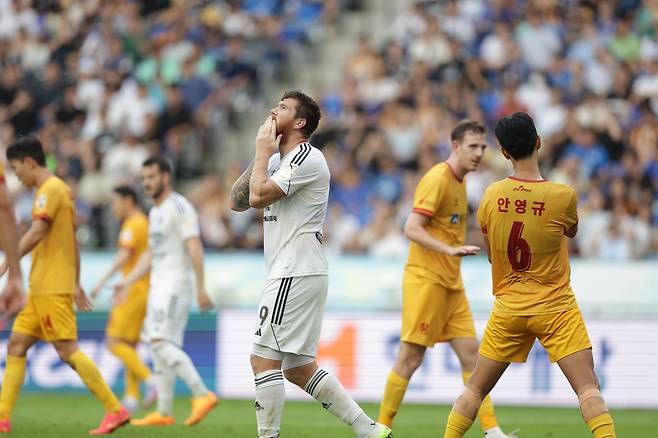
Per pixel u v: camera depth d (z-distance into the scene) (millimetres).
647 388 45594
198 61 69875
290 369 22984
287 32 73438
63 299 29125
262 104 71000
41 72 72250
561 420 39125
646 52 69750
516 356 22922
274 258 22422
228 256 51250
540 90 65688
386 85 66125
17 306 20797
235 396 47344
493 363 22938
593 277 50125
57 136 66938
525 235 22266
